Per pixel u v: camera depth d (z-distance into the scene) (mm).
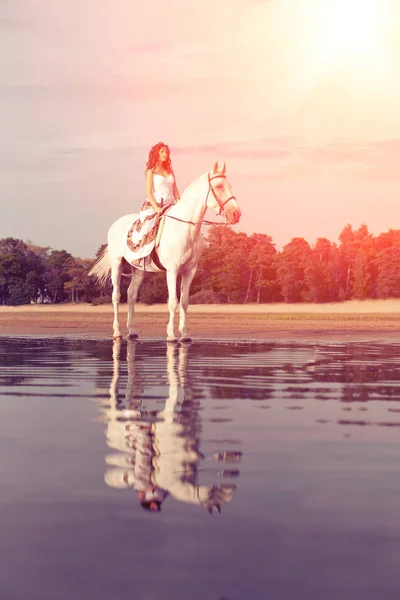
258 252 98625
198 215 11367
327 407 4312
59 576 1561
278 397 4781
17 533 1839
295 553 1696
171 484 2352
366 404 4453
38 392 5051
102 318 32438
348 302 95812
